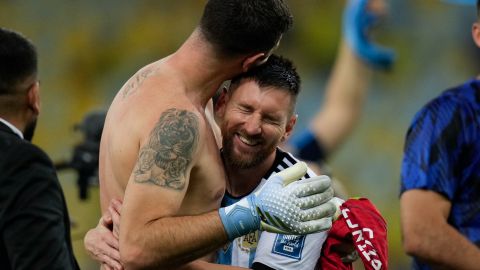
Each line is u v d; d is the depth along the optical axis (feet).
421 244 42.88
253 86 37.14
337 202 39.04
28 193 33.94
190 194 36.70
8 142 34.96
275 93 37.04
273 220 34.78
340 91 75.87
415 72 145.07
